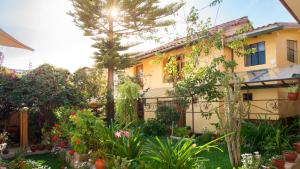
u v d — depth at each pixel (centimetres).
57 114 1439
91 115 998
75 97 1491
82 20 2223
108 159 752
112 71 2238
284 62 1584
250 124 1057
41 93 1373
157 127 1708
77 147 912
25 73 1453
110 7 2123
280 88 1518
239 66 1716
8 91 1355
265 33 1539
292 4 736
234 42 1341
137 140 780
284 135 1021
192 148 640
